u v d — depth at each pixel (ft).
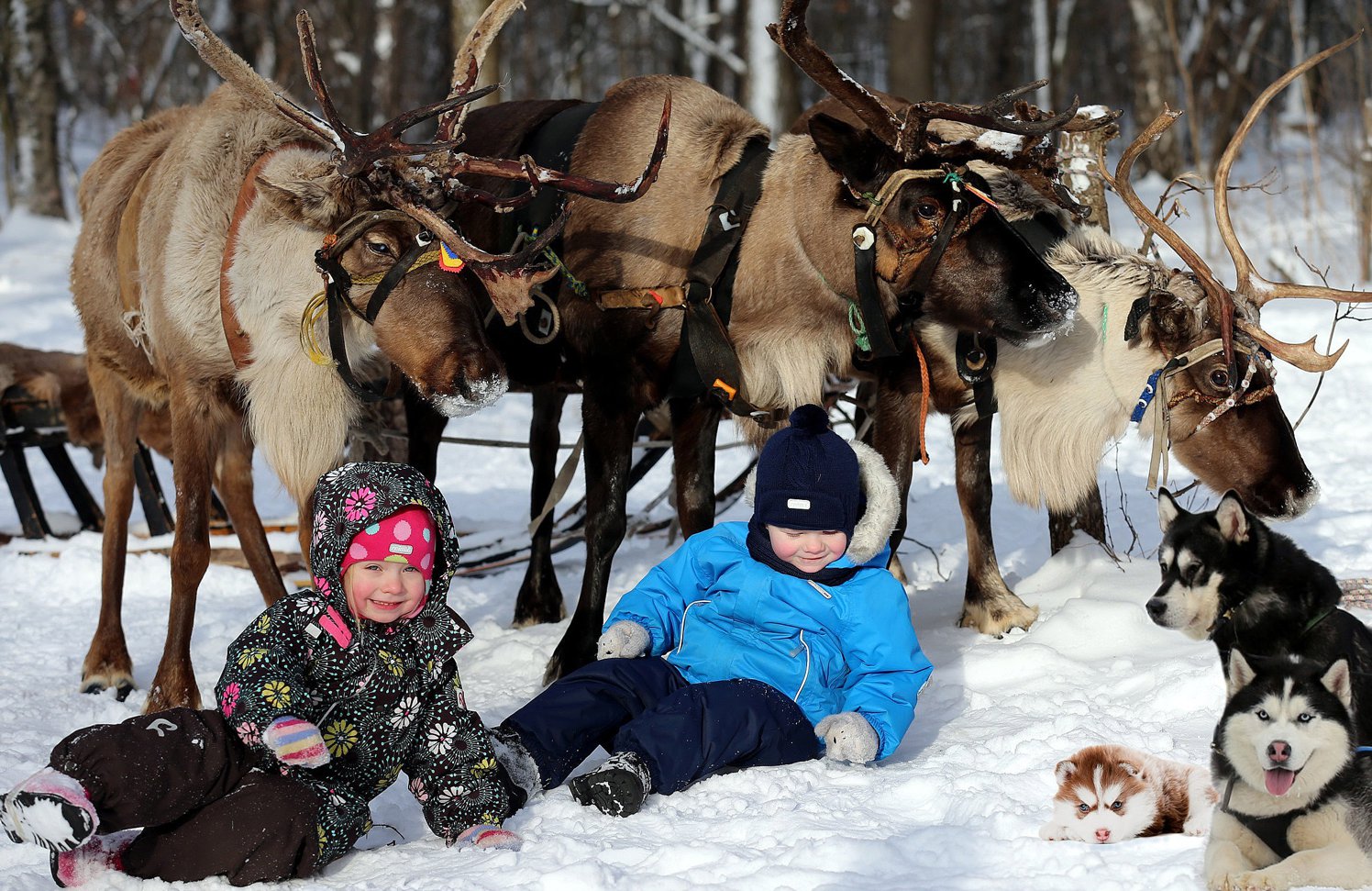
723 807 10.62
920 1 53.62
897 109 16.56
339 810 9.84
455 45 42.16
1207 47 72.90
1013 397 16.52
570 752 11.44
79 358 24.81
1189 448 16.15
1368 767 8.16
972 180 14.76
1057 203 15.87
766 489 11.90
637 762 10.75
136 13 97.60
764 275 15.52
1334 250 51.21
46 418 24.48
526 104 18.52
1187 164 78.07
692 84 16.44
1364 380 35.53
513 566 24.41
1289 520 15.94
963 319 14.82
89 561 23.72
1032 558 20.84
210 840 9.46
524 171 14.53
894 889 8.65
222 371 15.05
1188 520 11.06
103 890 9.40
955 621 17.24
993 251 14.47
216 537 24.76
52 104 78.02
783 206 15.44
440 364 14.21
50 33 77.87
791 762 11.65
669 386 15.97
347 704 10.08
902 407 16.28
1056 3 102.27
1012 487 16.83
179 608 15.07
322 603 9.97
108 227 16.88
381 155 13.97
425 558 10.00
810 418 12.05
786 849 9.45
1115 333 15.90
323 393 14.83
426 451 19.75
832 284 15.24
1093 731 11.51
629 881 9.09
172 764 9.33
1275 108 81.15
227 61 14.75
